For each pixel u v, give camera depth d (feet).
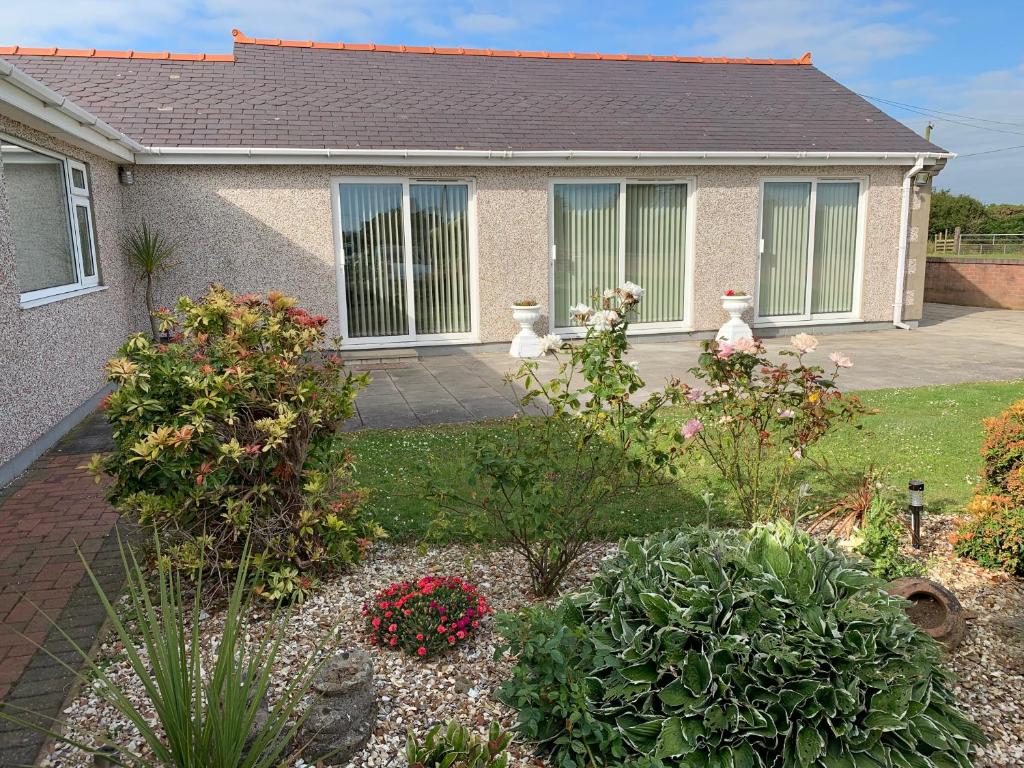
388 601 11.24
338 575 13.37
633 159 38.50
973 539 13.66
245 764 6.80
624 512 16.07
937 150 43.37
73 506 17.20
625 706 8.60
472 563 13.87
